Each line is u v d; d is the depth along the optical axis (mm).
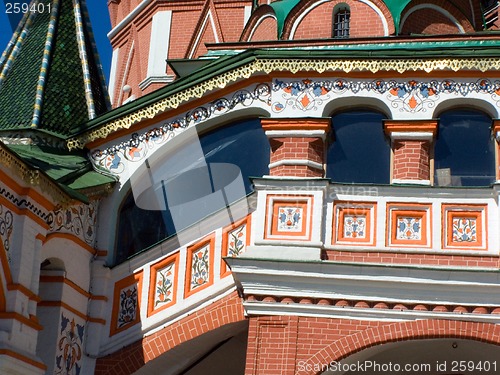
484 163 18828
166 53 30203
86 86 21953
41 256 18688
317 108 19109
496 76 18844
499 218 18031
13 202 17859
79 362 19531
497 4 28094
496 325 17609
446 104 18969
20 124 20953
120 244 20375
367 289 17906
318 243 18156
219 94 19953
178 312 19125
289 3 24594
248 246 18359
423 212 18328
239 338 20484
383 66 18922
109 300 19984
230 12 30141
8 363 17125
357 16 24250
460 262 17984
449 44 21109
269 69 19250
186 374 20734
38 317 19062
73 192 19188
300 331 17906
